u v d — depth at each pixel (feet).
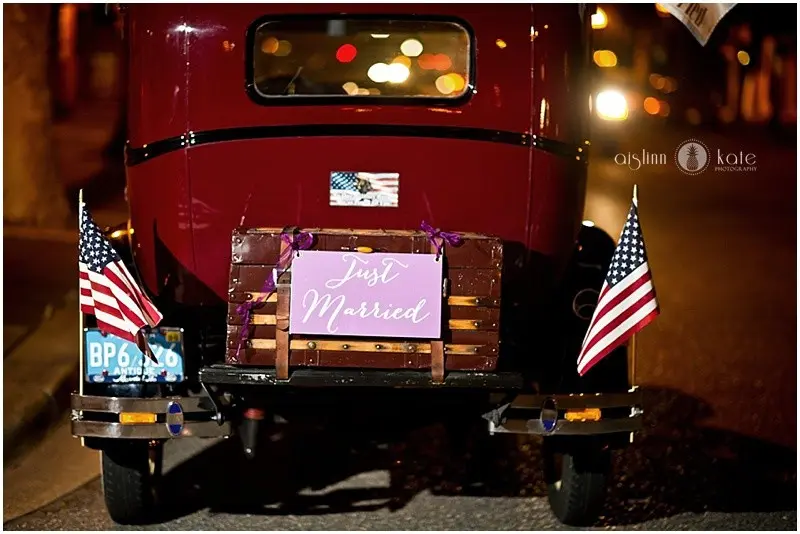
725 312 35.35
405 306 17.46
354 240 17.48
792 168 65.00
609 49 78.59
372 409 19.75
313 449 24.36
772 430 25.75
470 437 25.02
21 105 44.45
